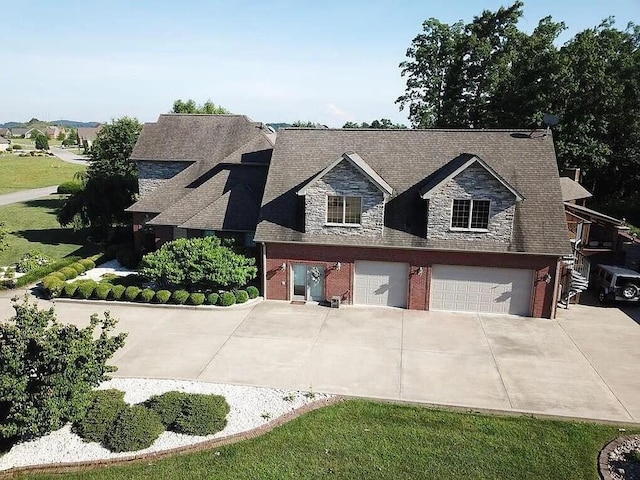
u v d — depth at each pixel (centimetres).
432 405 1678
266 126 3988
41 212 5753
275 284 2692
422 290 2547
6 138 18950
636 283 2559
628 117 4528
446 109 5375
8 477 1326
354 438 1476
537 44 4619
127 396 1719
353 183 2497
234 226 2878
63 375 1402
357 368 1944
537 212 2472
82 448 1437
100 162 5344
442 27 5272
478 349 2116
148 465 1359
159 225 3059
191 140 3738
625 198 5153
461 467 1343
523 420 1588
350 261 2584
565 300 2623
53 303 2662
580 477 1306
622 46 4769
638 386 1812
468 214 2436
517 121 4559
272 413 1616
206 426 1492
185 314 2516
